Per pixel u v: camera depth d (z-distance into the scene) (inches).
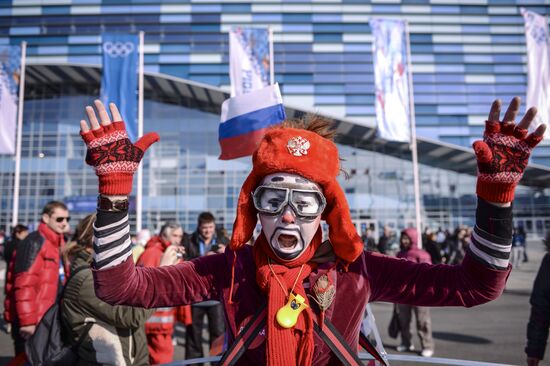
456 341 236.2
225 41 1147.9
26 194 1034.1
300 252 51.6
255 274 53.6
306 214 50.6
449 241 543.8
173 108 1107.9
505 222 47.1
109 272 47.8
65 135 1082.1
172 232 173.8
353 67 1147.3
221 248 193.8
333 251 54.8
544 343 116.6
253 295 52.4
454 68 1161.4
